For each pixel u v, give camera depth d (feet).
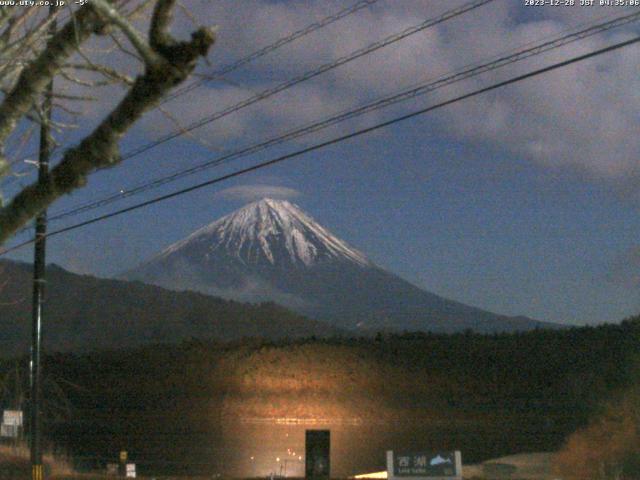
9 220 13.93
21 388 140.67
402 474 61.41
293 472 117.91
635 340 198.08
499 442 139.74
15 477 90.53
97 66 15.75
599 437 115.85
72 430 162.71
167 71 13.01
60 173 13.78
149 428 168.86
